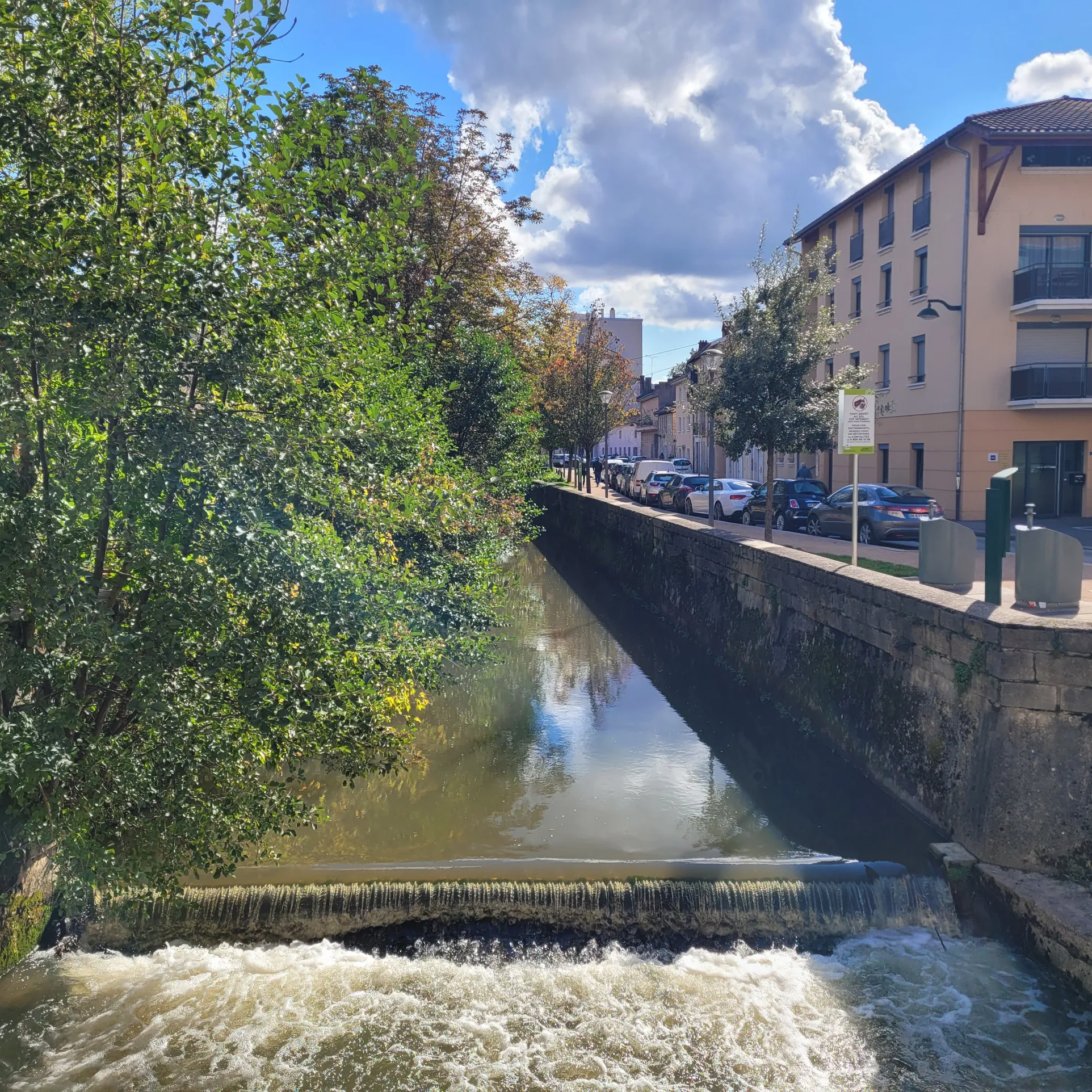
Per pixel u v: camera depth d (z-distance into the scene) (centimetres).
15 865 627
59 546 468
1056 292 2508
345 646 596
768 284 1722
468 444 1759
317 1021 572
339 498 577
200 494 488
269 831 820
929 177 2792
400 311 636
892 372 3061
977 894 675
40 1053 541
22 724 480
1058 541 750
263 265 492
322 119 478
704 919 671
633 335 9600
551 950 656
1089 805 655
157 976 621
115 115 470
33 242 441
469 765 1027
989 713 716
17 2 427
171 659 508
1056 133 2425
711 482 1886
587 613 2030
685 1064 530
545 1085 512
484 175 1995
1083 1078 512
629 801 911
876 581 960
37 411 440
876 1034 554
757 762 1034
